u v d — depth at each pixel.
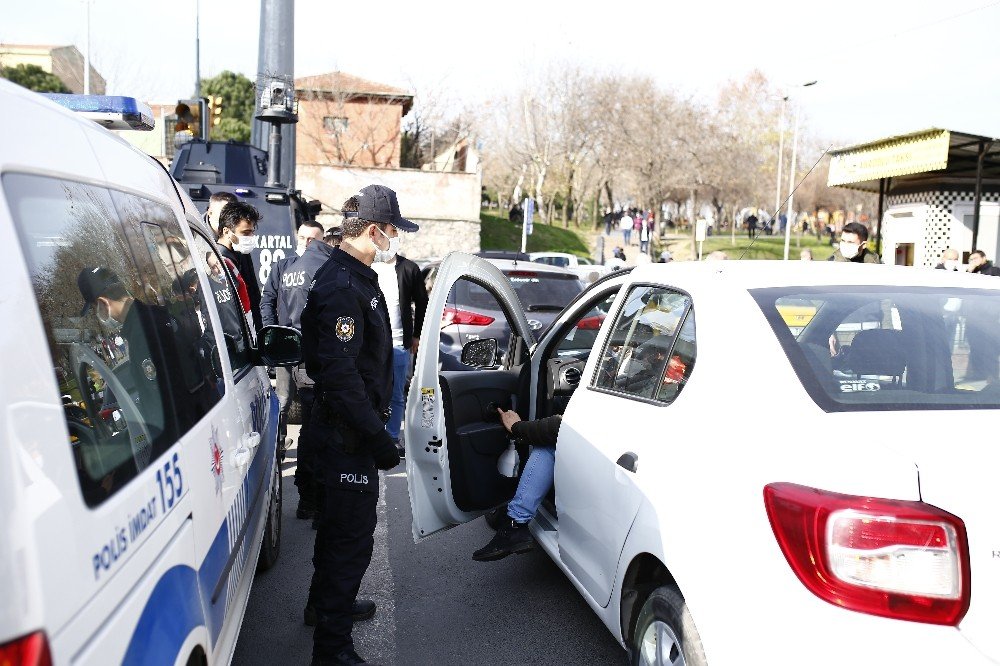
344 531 3.47
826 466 2.20
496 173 50.09
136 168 2.57
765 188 49.94
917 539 2.03
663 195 43.53
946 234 15.55
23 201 1.61
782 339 2.73
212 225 6.44
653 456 2.92
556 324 4.67
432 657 3.77
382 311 3.53
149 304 2.36
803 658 2.11
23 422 1.41
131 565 1.72
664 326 3.33
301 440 5.40
